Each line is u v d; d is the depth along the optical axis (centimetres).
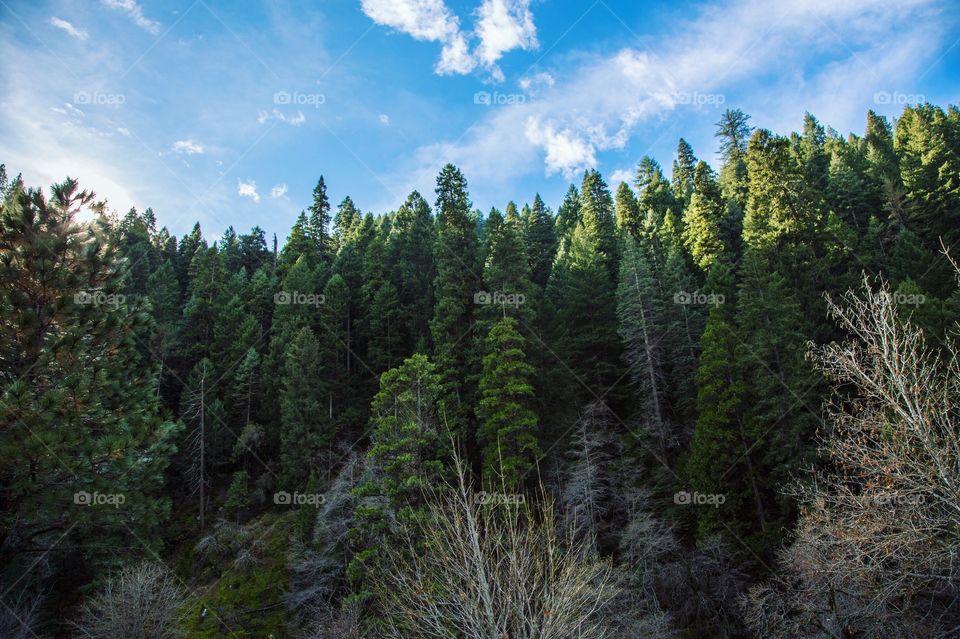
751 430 2227
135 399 1305
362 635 1516
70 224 1257
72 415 1052
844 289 2908
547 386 2955
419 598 716
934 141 4431
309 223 6253
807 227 3469
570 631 676
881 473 902
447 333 3234
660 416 2788
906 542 828
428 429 2153
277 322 4284
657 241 4381
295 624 2059
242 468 3759
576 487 2159
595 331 3484
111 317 1259
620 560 2056
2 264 1136
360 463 2542
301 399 3334
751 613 1565
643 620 1605
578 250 4344
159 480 1270
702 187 4797
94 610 1738
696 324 3281
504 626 614
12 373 1134
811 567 1130
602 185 6119
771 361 2277
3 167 5172
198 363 3875
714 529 2122
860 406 1003
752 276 2625
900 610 986
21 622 1491
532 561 737
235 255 6681
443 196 4625
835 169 5172
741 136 5691
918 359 884
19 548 1170
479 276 3722
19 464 959
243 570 2533
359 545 1983
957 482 789
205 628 2155
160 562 1941
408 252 4809
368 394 3803
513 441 2317
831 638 1196
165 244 7012
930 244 3716
